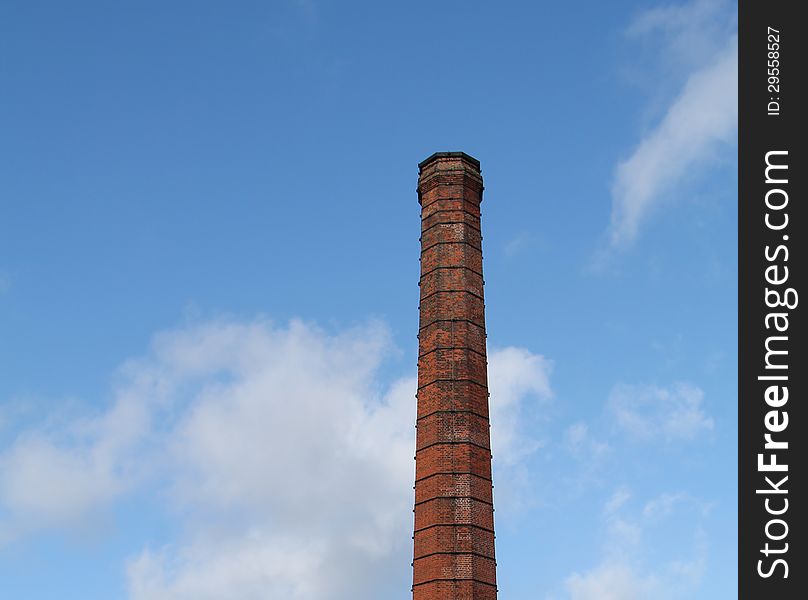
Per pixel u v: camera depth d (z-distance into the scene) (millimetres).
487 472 37719
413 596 36125
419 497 37469
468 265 41156
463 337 39406
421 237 42875
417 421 39000
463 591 34906
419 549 36531
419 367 40000
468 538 35750
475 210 43062
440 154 43625
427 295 40938
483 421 38562
